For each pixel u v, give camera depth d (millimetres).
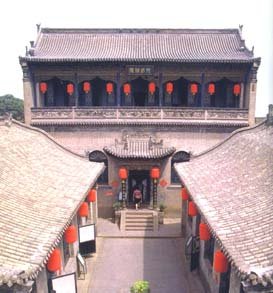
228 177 19500
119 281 20719
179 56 32312
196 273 21609
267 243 11672
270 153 19125
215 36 36625
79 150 31906
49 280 15297
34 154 22062
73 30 36844
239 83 33312
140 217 29719
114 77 32969
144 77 32938
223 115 31422
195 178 21453
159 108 31375
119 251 24922
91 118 31547
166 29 36750
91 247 23641
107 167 31828
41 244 12656
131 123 31344
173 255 24312
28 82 32188
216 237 13383
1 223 13242
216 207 16203
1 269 10688
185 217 27188
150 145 30312
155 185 30484
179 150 31750
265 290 9742
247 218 14023
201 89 33156
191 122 31312
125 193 30688
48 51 34125
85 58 31031
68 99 35031
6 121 22891
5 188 16094
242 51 33906
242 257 11219
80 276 21062
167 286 20156
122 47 34781
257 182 17062
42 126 31672
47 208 15992
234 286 13602
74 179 21312
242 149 22594
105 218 31906
